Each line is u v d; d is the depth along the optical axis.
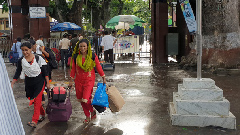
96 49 17.06
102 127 4.65
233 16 11.09
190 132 4.34
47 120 5.08
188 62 12.31
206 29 11.52
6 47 17.78
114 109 4.83
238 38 10.98
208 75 10.27
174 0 15.16
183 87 4.90
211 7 11.30
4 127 2.04
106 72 11.51
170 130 4.45
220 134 4.25
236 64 10.71
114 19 17.72
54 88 4.89
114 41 13.56
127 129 4.54
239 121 4.85
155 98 6.70
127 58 18.09
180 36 14.68
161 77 9.96
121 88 8.00
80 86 4.71
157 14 14.46
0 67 2.15
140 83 8.78
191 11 10.94
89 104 4.86
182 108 4.64
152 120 4.99
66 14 25.27
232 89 7.61
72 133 4.38
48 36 17.36
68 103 4.90
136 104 6.14
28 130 4.54
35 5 16.83
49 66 6.24
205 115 4.58
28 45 4.50
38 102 4.65
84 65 4.54
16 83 9.10
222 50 11.04
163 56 14.64
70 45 13.78
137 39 15.70
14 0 17.67
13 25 17.89
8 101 2.19
